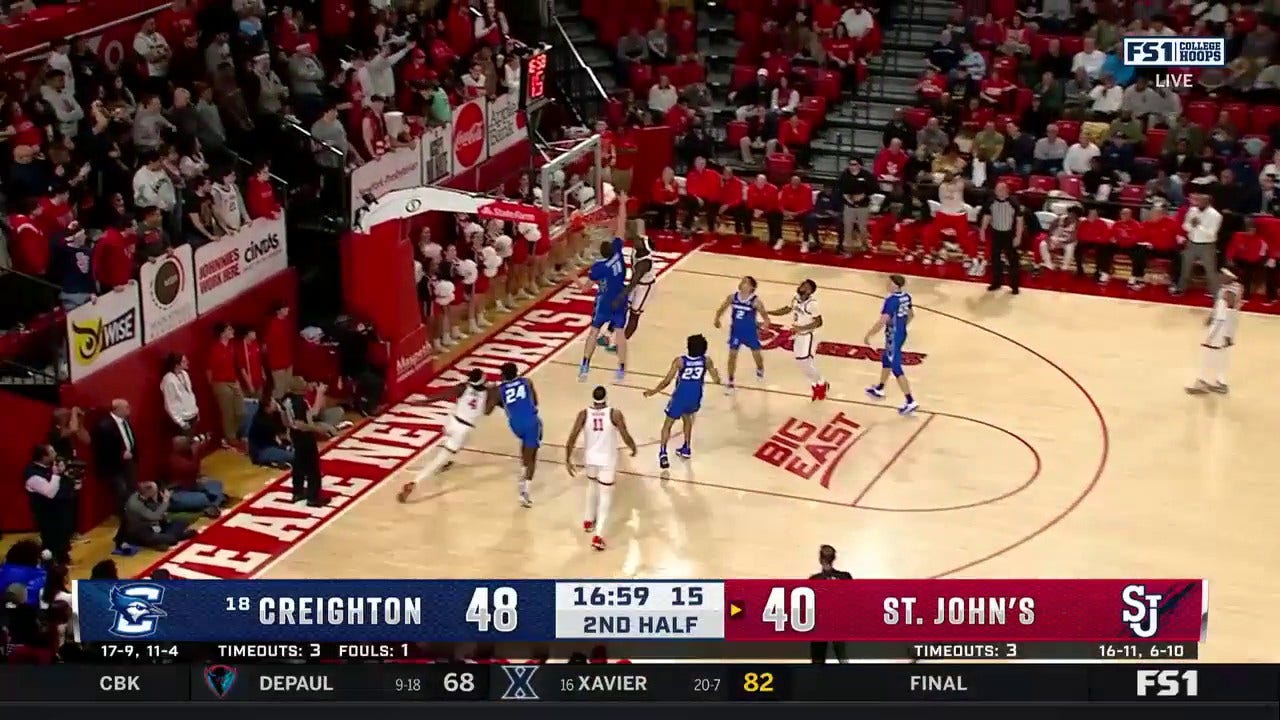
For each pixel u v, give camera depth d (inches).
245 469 751.1
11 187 746.2
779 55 1159.6
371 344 808.9
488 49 980.6
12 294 713.0
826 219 1031.6
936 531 693.9
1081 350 893.2
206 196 770.8
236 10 912.3
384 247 810.2
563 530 695.1
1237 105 1075.3
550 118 1122.0
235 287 780.6
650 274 840.9
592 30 1195.9
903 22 1213.1
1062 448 775.7
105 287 711.1
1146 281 999.6
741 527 697.6
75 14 850.1
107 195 792.9
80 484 657.0
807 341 813.2
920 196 1036.5
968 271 1011.9
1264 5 1139.3
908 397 810.2
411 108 949.8
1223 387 837.8
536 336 909.2
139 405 723.4
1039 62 1129.4
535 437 707.4
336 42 980.6
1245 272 971.3
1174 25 1154.7
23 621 554.3
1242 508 716.0
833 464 758.5
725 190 1050.1
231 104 866.1
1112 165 1028.5
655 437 786.2
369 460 761.6
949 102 1090.1
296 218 864.9
